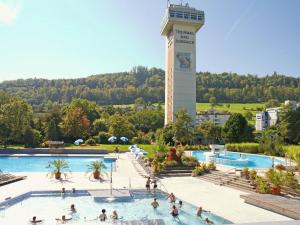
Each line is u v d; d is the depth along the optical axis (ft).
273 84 655.35
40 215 59.72
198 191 79.92
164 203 69.92
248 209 61.82
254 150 177.78
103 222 55.98
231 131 237.66
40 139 203.10
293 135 219.61
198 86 605.73
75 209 64.54
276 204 59.88
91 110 282.36
